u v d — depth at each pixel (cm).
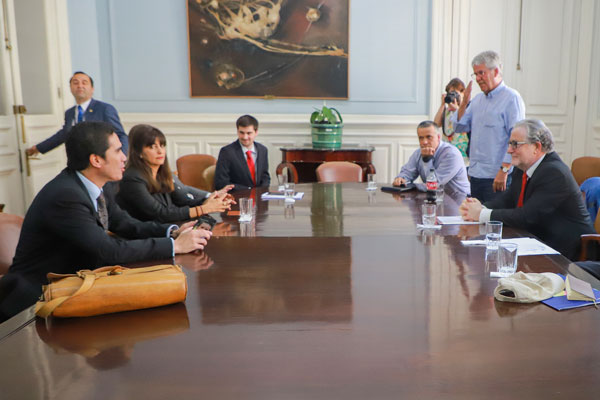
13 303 192
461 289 161
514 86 575
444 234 235
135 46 582
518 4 563
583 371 111
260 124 591
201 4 572
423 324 135
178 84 589
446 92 554
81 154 200
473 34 570
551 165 262
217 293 159
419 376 109
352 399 100
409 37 580
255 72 586
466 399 100
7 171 452
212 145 599
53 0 513
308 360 116
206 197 334
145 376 110
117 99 591
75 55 550
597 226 280
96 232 194
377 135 594
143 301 143
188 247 205
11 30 453
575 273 176
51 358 118
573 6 557
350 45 582
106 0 575
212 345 124
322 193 355
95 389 105
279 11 575
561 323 135
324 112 554
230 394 103
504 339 126
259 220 268
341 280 170
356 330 132
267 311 144
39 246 199
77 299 138
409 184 377
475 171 415
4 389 105
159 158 288
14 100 458
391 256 199
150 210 282
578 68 566
